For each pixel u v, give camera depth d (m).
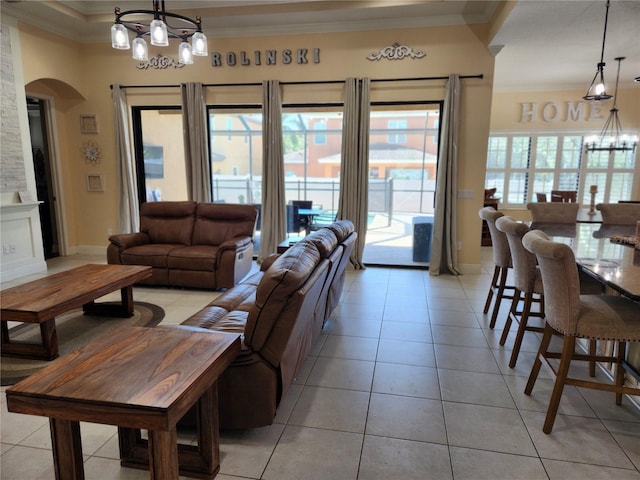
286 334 1.97
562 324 2.07
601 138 7.23
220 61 5.47
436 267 5.24
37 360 2.88
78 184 6.13
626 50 5.14
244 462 1.90
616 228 3.83
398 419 2.23
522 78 6.93
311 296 2.10
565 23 4.14
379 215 5.96
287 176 6.14
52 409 1.41
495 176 8.03
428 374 2.71
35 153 6.04
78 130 5.98
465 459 1.92
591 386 2.05
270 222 5.60
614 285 1.89
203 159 5.62
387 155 5.80
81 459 1.61
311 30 5.20
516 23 4.12
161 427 1.34
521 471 1.85
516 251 2.80
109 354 1.69
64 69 5.52
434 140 5.58
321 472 1.84
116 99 5.71
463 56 4.95
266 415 2.04
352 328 3.47
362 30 5.11
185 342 1.81
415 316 3.77
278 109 5.38
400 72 5.11
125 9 5.02
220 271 4.44
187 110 5.56
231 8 4.86
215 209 5.04
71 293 2.94
